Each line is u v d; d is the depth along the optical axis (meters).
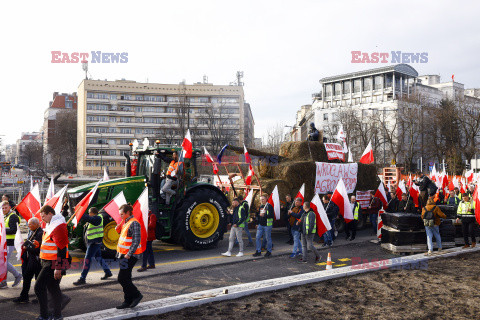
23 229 14.04
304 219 9.12
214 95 83.19
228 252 9.81
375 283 7.36
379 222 11.59
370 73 68.12
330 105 74.19
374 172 15.04
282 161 13.49
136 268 8.43
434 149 50.88
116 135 84.12
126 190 9.69
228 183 14.02
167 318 5.54
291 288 7.00
